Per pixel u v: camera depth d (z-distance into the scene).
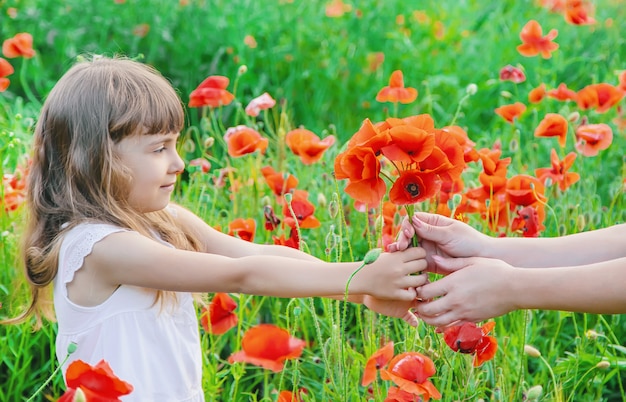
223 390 3.20
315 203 4.06
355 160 2.32
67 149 2.55
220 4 6.78
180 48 6.28
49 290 2.79
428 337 2.64
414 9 7.31
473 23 7.27
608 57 6.31
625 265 2.43
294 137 3.70
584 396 3.20
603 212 4.12
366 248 3.81
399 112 6.18
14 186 3.61
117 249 2.46
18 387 3.23
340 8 6.82
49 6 6.74
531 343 3.26
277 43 6.56
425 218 2.75
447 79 6.02
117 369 2.49
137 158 2.54
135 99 2.51
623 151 4.68
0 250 3.41
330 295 2.56
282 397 2.57
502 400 2.66
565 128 3.63
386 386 2.81
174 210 2.85
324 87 6.26
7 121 4.70
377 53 6.45
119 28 6.42
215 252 2.86
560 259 2.72
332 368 2.96
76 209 2.54
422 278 2.55
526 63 6.39
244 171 4.25
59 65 6.31
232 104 5.84
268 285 2.51
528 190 3.15
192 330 2.71
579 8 5.13
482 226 3.54
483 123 6.11
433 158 2.31
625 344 3.59
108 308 2.51
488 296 2.50
